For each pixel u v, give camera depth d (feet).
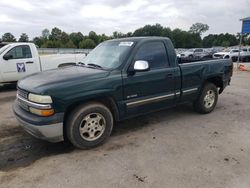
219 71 18.06
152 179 9.71
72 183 9.48
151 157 11.48
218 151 12.07
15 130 14.96
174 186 9.28
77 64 15.47
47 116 10.82
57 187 9.25
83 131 12.05
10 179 9.75
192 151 12.07
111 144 12.92
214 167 10.58
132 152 12.00
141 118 17.06
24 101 11.68
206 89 17.47
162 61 14.70
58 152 12.08
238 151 12.09
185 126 15.56
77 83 11.45
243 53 85.10
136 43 13.80
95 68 13.44
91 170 10.39
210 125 15.75
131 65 13.15
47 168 10.57
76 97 11.30
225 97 23.76
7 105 20.98
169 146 12.64
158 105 14.75
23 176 9.96
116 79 12.52
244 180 9.66
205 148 12.40
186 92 16.06
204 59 18.79
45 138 11.19
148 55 14.05
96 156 11.62
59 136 11.34
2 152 12.10
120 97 12.84
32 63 28.55
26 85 11.79
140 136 13.97
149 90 13.98
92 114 12.17
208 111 18.13
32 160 11.30
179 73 15.35
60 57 30.89
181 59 18.84
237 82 33.63
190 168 10.50
